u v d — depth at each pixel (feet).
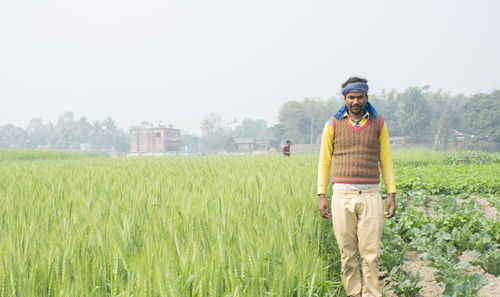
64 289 6.75
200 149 529.86
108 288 7.85
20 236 9.37
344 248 11.70
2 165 48.42
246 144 418.92
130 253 8.55
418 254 16.55
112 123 542.57
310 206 14.90
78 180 23.68
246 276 7.55
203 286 6.96
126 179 24.54
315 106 423.23
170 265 7.01
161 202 13.61
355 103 10.95
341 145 11.44
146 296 6.47
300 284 7.77
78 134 543.39
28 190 18.83
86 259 8.09
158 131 415.85
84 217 12.08
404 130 342.85
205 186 18.67
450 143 299.79
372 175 11.24
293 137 403.34
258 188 18.24
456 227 18.40
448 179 34.42
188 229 10.28
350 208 11.27
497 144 284.82
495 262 13.58
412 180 33.73
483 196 29.99
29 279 6.98
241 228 9.82
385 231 17.80
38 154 113.60
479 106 291.99
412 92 339.98
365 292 11.53
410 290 12.54
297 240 10.19
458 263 14.15
